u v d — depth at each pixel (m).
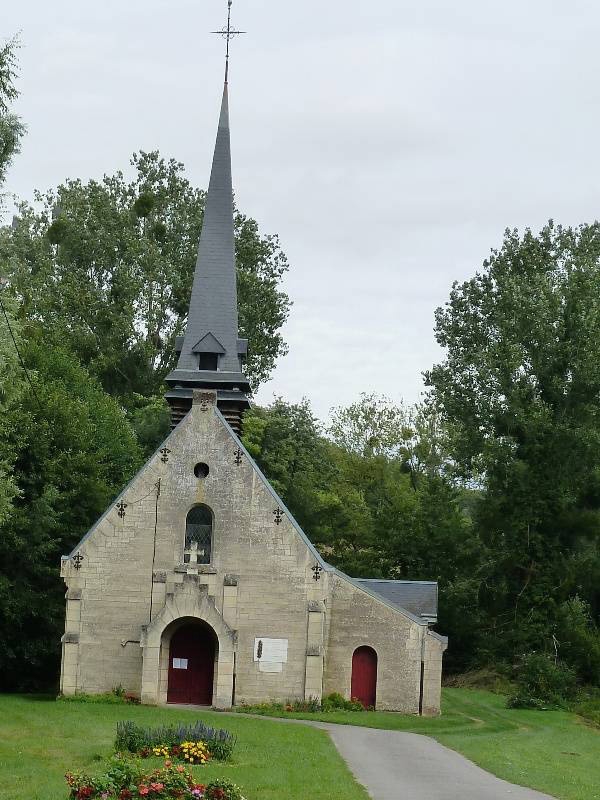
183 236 87.81
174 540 49.31
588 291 68.44
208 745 31.00
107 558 49.19
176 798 23.97
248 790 26.12
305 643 48.47
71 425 57.75
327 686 50.34
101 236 85.75
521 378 69.31
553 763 34.12
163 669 48.22
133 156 89.38
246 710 47.12
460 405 72.00
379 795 26.08
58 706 45.00
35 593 53.97
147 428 77.50
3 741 33.88
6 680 55.38
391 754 34.28
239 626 48.66
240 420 56.59
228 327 56.88
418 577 73.50
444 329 75.88
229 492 49.59
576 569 66.75
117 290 84.62
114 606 48.91
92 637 48.72
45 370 66.31
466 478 75.25
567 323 68.25
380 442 97.62
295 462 83.25
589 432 66.44
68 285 83.00
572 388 68.12
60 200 89.75
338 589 50.97
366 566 75.62
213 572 48.94
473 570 72.62
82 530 56.31
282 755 32.06
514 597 68.69
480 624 69.00
